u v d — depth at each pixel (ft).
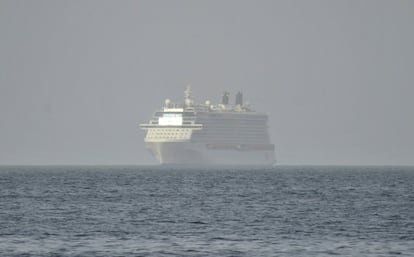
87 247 537.65
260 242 564.71
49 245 545.85
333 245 550.36
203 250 526.98
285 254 512.63
